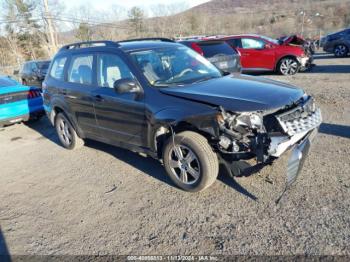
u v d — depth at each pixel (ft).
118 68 14.46
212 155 11.63
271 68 40.55
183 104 11.91
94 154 18.17
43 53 131.95
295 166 10.83
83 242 10.49
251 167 11.12
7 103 24.39
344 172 12.90
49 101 19.53
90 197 13.32
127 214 11.79
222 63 28.17
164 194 12.87
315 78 35.42
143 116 13.23
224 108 11.00
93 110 15.94
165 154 12.85
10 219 12.32
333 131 17.67
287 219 10.43
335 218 10.19
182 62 15.16
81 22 129.29
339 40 54.80
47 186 14.83
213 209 11.44
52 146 20.76
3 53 118.32
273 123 11.00
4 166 18.03
